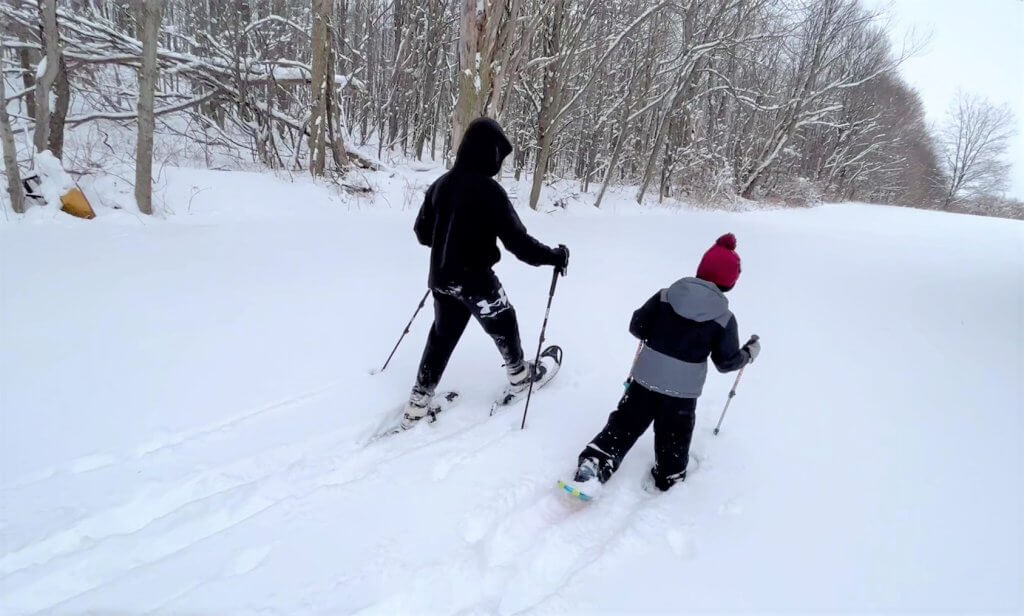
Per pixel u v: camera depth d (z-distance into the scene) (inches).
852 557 89.0
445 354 118.1
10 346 140.9
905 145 1497.3
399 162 572.7
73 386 125.3
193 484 98.5
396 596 76.4
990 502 105.3
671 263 323.6
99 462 101.8
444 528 90.2
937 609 78.4
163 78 474.0
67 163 289.1
